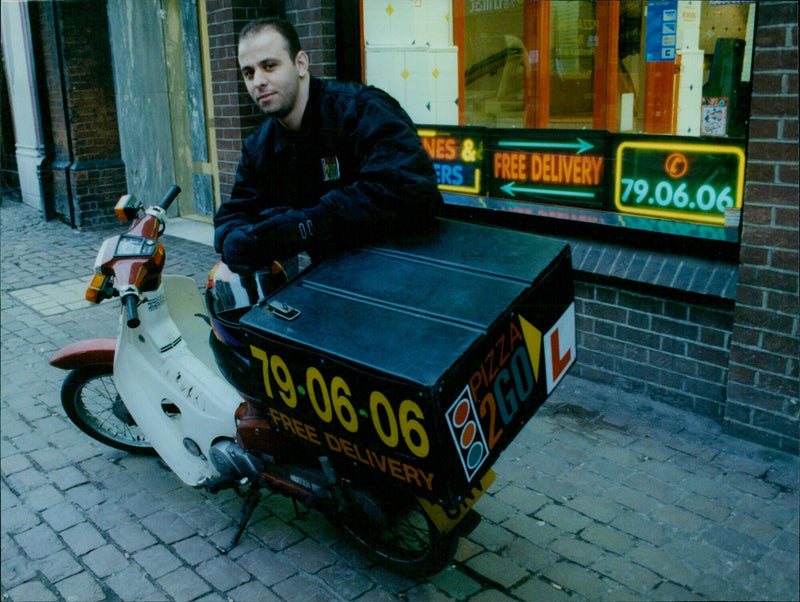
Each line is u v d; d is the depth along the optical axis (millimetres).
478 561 2846
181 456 3203
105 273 2932
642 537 2941
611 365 4145
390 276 2348
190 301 3471
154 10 8789
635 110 4070
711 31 3643
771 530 2945
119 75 8766
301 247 2447
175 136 9266
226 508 3270
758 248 3359
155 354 3195
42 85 9031
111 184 9047
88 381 3611
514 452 3570
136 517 3236
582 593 2658
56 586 2828
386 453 2096
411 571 2678
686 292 3732
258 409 2760
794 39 3094
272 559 2920
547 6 4500
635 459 3469
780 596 2592
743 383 3535
